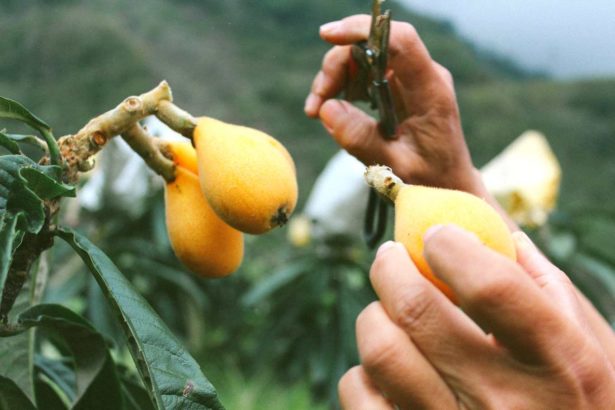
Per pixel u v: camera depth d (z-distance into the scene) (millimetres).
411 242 335
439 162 530
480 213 326
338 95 557
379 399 358
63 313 383
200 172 377
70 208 1381
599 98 7461
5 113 357
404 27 511
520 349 312
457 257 306
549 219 1405
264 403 1657
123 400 400
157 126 861
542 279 364
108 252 1407
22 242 352
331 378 1483
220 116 5398
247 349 1957
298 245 1853
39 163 368
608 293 1414
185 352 342
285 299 1585
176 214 396
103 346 390
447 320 328
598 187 6148
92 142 372
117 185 1378
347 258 1508
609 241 1410
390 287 338
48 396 437
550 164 1387
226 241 395
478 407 331
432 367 338
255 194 364
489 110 7121
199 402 332
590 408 321
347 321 1499
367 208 524
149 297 1598
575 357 315
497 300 302
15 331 368
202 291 1801
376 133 525
